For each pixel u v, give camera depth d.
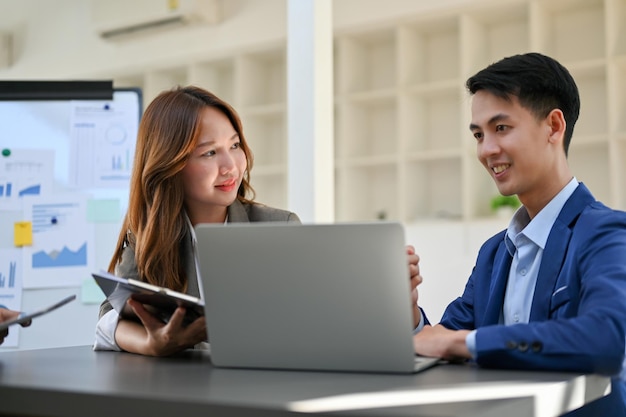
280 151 5.93
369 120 5.60
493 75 1.51
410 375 1.26
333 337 1.31
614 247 1.37
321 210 2.63
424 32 5.31
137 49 6.03
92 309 2.86
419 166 5.25
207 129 1.95
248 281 1.35
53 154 2.92
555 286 1.45
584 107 4.74
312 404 0.97
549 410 1.12
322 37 2.68
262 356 1.36
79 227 2.89
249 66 5.80
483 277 1.67
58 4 6.37
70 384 1.16
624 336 1.25
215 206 2.02
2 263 2.88
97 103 2.94
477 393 1.07
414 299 1.61
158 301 1.52
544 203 1.54
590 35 4.75
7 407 1.16
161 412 1.03
